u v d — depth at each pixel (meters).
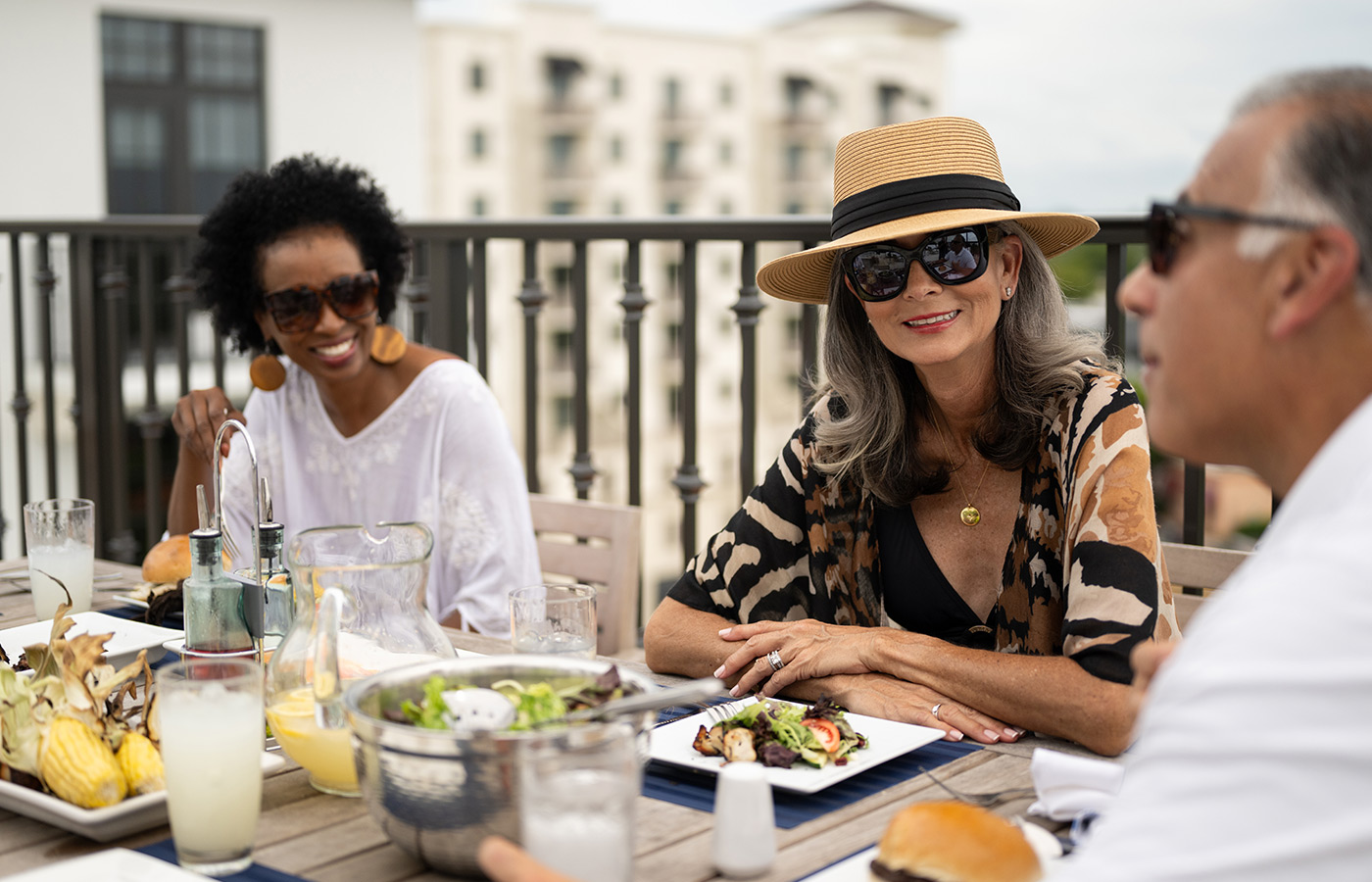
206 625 1.44
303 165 2.22
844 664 1.51
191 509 2.30
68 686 1.14
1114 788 1.08
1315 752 0.65
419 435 2.32
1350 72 0.79
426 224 3.23
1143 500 1.47
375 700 1.05
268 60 13.88
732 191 59.34
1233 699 0.68
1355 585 0.66
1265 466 0.86
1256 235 0.78
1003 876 0.91
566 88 55.59
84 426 4.07
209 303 2.32
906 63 60.06
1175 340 0.84
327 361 2.21
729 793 1.00
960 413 1.69
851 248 1.63
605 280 47.66
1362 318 0.76
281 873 1.01
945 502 1.74
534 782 0.89
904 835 0.94
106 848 1.07
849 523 1.77
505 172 54.84
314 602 1.21
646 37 57.28
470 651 1.72
